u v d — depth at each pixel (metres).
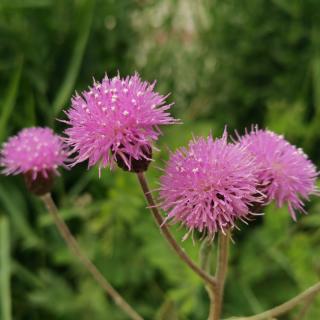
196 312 0.31
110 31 0.43
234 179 0.19
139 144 0.19
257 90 0.44
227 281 0.33
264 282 0.33
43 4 0.39
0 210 0.37
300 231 0.36
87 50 0.42
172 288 0.33
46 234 0.37
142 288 0.34
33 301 0.32
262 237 0.34
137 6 0.45
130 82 0.19
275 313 0.21
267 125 0.41
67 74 0.38
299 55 0.42
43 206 0.38
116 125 0.18
